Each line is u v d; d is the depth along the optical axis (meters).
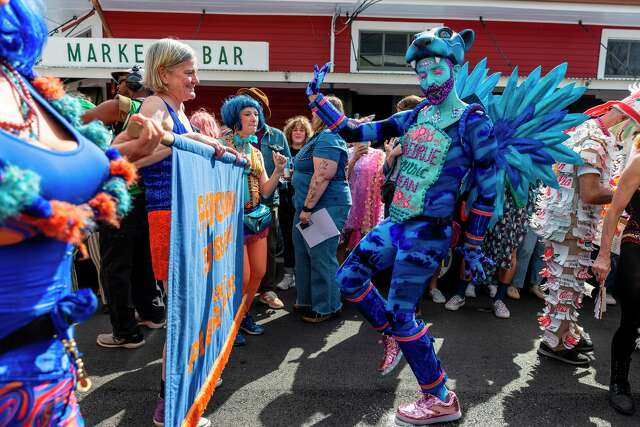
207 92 10.34
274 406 2.58
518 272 4.43
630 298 2.55
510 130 2.41
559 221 3.03
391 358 2.64
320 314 3.87
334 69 10.45
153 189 2.16
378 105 11.30
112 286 3.15
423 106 2.46
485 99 2.51
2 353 1.00
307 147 3.76
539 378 2.97
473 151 2.23
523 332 3.76
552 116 2.34
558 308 3.14
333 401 2.64
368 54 10.55
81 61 8.70
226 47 8.73
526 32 10.66
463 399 2.69
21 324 1.01
